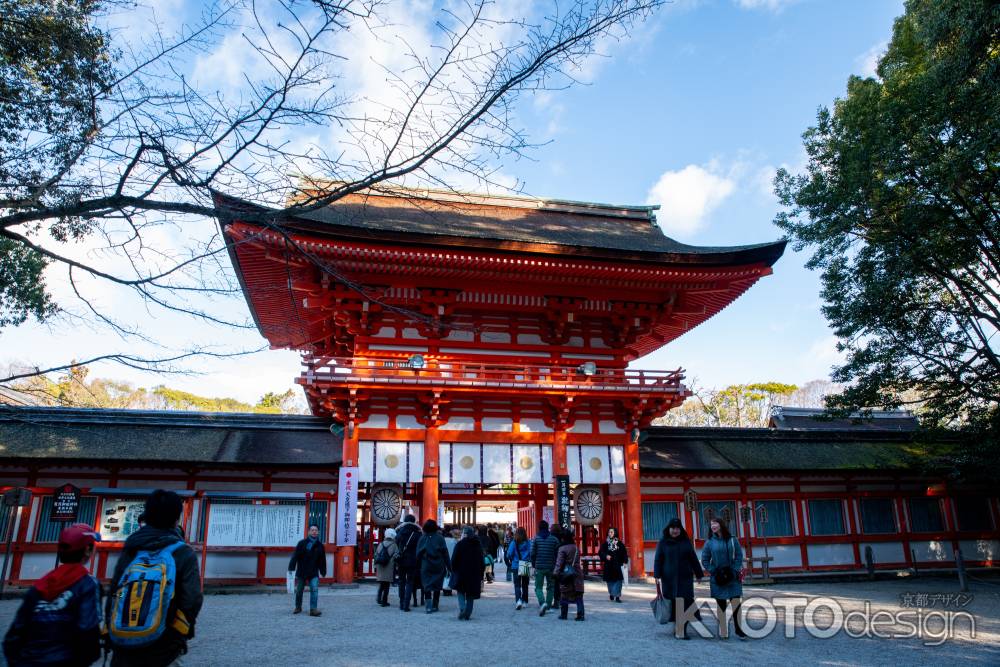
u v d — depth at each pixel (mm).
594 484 24516
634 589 21172
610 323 26078
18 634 5078
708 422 80312
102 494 20078
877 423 40750
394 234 21188
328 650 10891
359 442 22484
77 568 5391
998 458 24094
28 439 22141
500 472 23250
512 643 11469
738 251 23578
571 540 14828
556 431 23859
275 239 19078
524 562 16250
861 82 23828
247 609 16250
